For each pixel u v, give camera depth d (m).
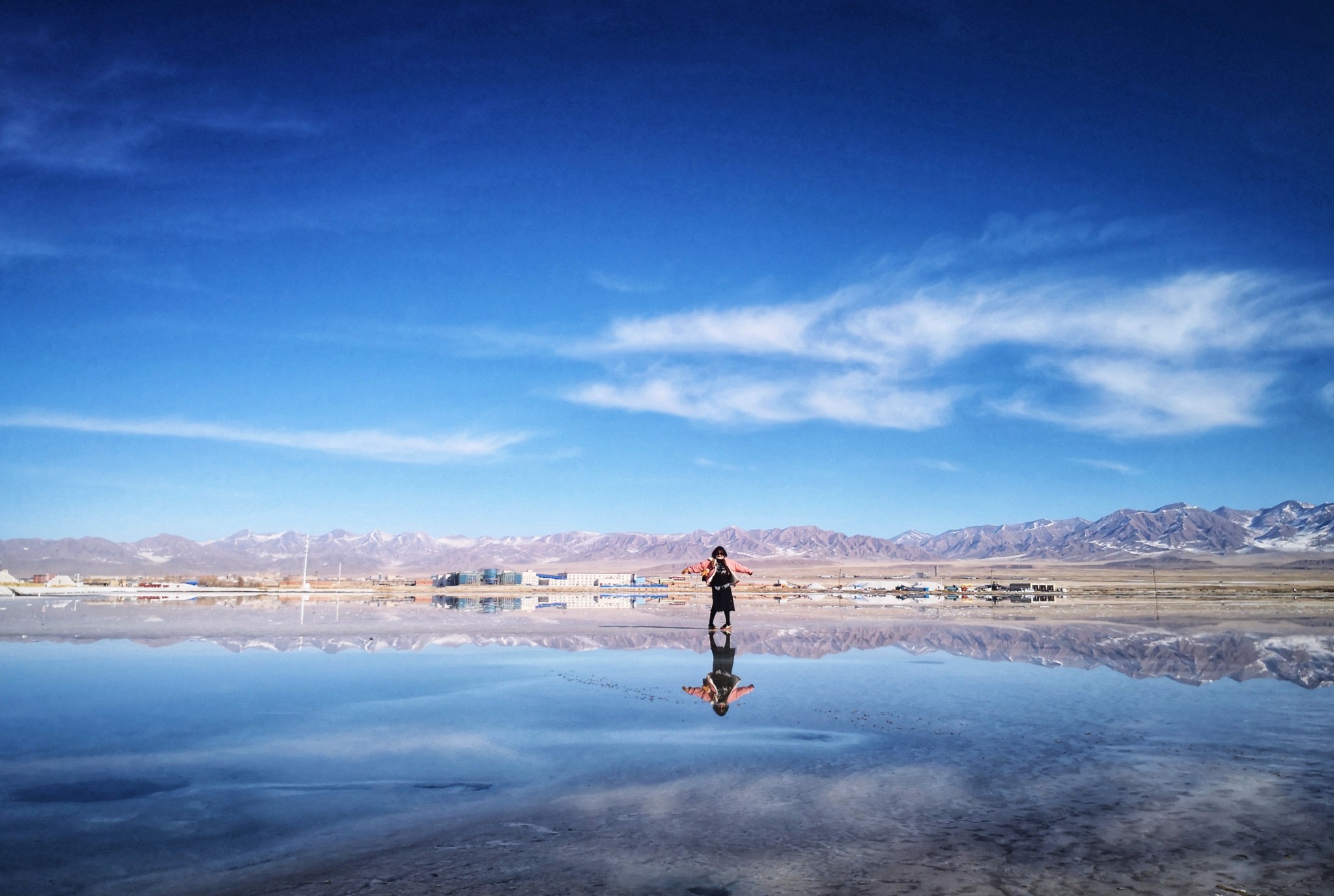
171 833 4.62
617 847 4.32
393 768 6.25
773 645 17.12
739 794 5.40
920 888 3.64
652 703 9.29
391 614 30.72
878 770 6.05
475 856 4.18
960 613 32.41
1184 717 8.30
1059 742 7.05
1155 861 3.98
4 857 4.21
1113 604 43.81
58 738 7.32
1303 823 4.60
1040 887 3.64
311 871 3.98
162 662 13.57
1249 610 34.47
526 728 7.79
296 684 10.88
